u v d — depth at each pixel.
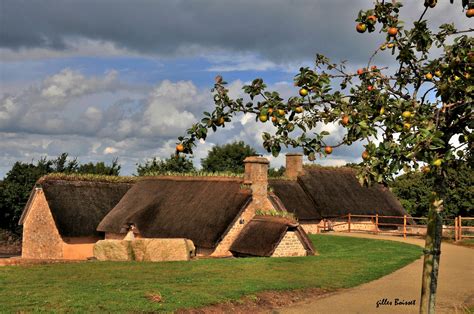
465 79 5.90
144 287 15.08
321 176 40.25
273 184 37.69
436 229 6.58
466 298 15.01
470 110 5.94
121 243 22.75
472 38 6.19
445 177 6.39
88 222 30.47
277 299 14.67
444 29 6.71
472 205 38.34
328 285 16.62
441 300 14.73
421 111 6.16
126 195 32.59
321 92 6.27
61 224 29.53
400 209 40.94
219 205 26.42
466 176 38.56
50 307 12.55
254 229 25.03
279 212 25.58
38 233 31.73
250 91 6.40
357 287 16.70
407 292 15.89
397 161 5.34
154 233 27.11
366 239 31.12
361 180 5.54
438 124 6.02
